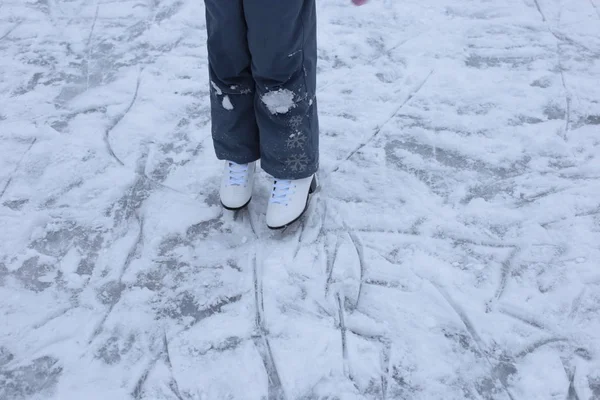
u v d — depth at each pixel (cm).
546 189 170
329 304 143
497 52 222
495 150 183
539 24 234
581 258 151
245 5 119
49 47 233
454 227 160
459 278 148
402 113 198
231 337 138
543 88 205
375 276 149
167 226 164
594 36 227
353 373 130
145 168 183
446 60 220
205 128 197
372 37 232
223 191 163
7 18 248
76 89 214
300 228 162
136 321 142
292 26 124
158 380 131
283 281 149
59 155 188
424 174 177
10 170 183
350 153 185
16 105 207
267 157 152
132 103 208
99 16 249
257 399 126
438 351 133
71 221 167
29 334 140
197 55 229
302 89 138
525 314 140
